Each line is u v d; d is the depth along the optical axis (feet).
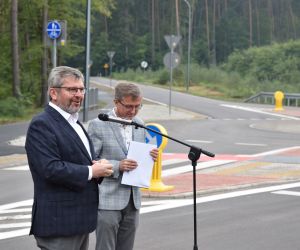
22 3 116.67
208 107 134.21
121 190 17.72
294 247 25.89
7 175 45.52
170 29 398.62
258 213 32.50
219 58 406.62
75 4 124.47
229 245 26.05
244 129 85.15
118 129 17.94
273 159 54.90
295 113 121.39
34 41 121.19
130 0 401.49
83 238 15.08
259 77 289.33
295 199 36.58
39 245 14.65
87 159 14.79
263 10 414.21
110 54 221.25
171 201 35.76
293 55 294.66
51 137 14.15
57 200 14.23
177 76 248.32
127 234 18.48
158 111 114.93
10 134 72.84
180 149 61.77
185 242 26.48
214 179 43.16
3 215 32.35
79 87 14.66
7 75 118.62
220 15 419.54
